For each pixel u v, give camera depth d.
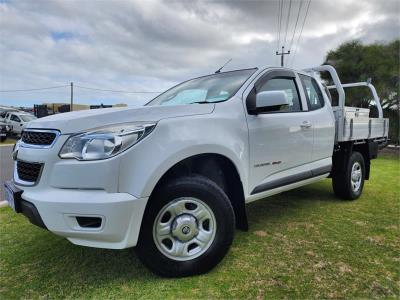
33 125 2.64
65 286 2.50
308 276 2.59
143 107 2.60
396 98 16.50
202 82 3.84
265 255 2.97
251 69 3.63
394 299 2.29
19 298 2.35
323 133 4.23
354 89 16.73
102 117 2.42
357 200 4.99
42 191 2.36
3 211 4.45
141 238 2.46
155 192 2.49
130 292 2.40
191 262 2.59
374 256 2.95
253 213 4.30
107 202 2.23
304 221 3.94
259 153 3.24
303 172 3.91
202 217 2.65
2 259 2.96
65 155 2.32
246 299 2.30
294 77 4.00
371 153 5.45
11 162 10.05
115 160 2.27
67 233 2.30
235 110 3.07
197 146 2.60
